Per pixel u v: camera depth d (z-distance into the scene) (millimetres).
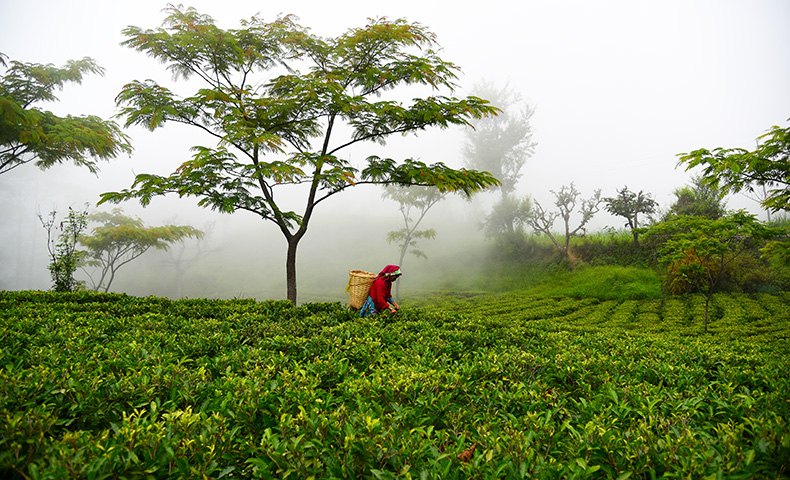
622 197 23188
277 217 9969
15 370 3088
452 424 2760
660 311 15875
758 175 7844
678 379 3896
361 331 5656
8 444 1987
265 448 2135
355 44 9727
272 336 5410
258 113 9281
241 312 7789
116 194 8547
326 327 5746
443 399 2930
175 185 8844
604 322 13914
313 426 2359
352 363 4375
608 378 3756
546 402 3105
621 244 24172
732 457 2100
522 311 16859
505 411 2986
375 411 2873
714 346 6020
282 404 2758
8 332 4363
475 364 3895
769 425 2314
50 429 2428
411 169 9703
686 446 2217
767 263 18172
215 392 2980
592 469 2039
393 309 7352
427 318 7203
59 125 11219
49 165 13852
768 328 11516
